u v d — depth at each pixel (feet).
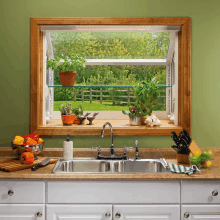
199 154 5.99
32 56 6.89
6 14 6.93
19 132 7.03
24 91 7.00
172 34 7.70
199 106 7.06
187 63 6.95
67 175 5.34
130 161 6.59
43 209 5.37
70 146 6.55
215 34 7.01
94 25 6.95
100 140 7.13
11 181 5.39
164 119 8.85
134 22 6.88
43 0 6.93
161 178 5.30
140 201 5.37
